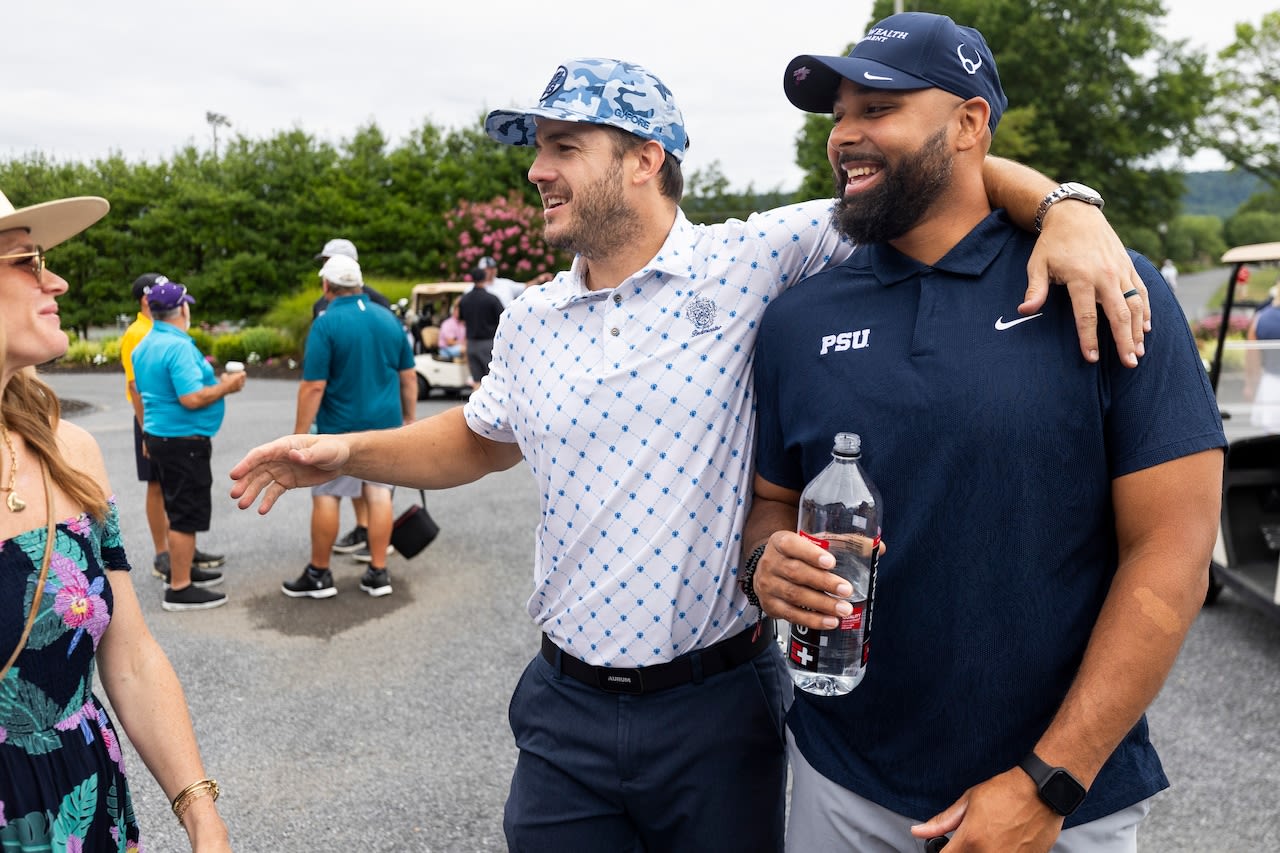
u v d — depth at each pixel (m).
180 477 5.16
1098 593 1.55
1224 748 3.65
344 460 2.12
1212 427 1.43
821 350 1.69
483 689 4.29
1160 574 1.41
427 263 27.03
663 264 1.92
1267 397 5.34
